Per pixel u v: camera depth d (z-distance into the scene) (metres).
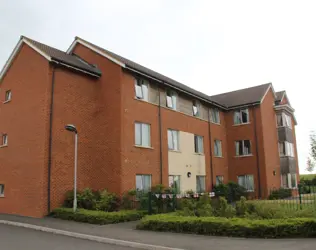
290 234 10.06
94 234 11.06
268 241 9.62
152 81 19.98
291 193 27.66
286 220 10.51
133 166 17.56
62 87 16.67
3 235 11.19
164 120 20.56
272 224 10.23
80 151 17.06
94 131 17.98
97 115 18.14
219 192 23.12
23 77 17.50
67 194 15.90
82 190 16.56
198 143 24.03
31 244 9.73
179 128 21.94
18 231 12.02
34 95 16.56
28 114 16.66
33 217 14.94
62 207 15.34
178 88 21.72
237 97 29.36
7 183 17.06
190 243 9.59
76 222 13.55
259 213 12.46
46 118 15.70
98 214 13.48
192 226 11.20
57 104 16.30
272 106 29.33
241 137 27.34
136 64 21.80
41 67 16.52
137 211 15.11
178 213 13.48
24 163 16.23
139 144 18.38
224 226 10.68
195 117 23.94
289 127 30.44
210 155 25.08
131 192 16.61
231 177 27.31
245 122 27.38
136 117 18.30
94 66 18.89
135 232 11.48
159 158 19.61
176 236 10.70
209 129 25.55
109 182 17.05
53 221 13.73
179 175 21.25
